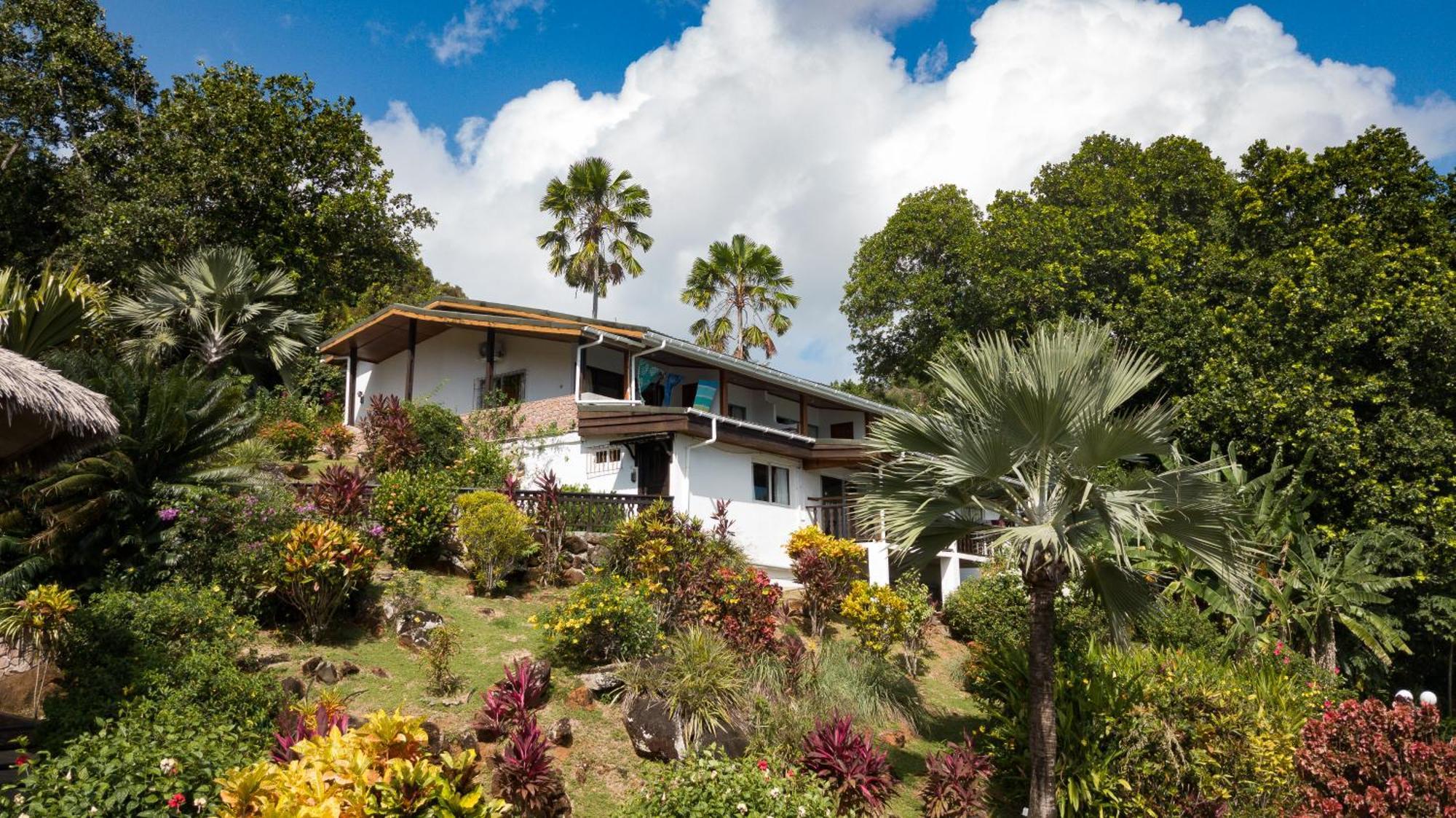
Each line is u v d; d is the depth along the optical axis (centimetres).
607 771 1025
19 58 3048
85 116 3141
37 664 945
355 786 614
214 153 2955
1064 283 3144
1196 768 1132
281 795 609
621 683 1179
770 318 4128
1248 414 2334
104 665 919
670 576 1454
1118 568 1126
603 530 1706
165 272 2617
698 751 1045
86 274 2672
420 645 1216
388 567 1431
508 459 2178
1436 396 2406
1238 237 3058
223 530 1239
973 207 4112
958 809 1097
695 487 1945
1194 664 1304
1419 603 2141
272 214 3058
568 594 1495
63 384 766
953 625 1886
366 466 1991
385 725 662
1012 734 1194
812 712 1248
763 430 2075
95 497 1167
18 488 1155
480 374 2623
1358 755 916
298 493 1537
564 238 3878
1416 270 2525
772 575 2070
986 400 1080
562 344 2464
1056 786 1121
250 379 2131
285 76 3269
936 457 1109
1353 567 1942
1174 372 2697
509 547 1452
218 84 3058
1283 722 1211
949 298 3762
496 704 1041
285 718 862
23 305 1343
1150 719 1165
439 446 2092
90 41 3055
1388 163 2862
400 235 3662
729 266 4147
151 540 1177
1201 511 1038
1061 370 1048
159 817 653
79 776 671
